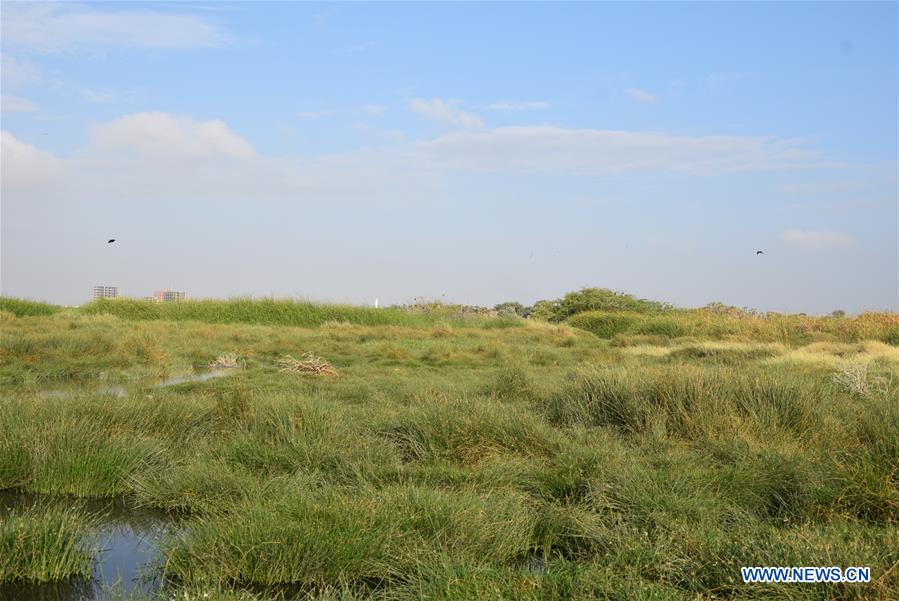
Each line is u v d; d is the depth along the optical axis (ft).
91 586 15.62
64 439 22.65
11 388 41.27
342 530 16.33
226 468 21.40
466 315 118.32
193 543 16.21
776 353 61.05
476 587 13.42
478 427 24.93
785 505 18.67
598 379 31.35
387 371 51.44
